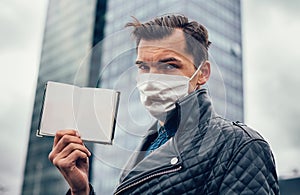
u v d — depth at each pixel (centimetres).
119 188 111
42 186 2772
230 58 2741
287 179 1891
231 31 2780
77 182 113
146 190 111
